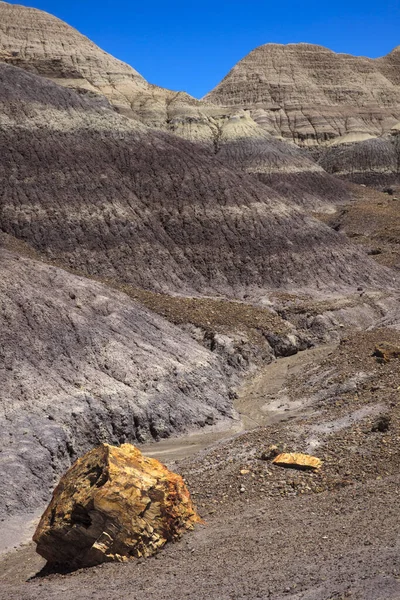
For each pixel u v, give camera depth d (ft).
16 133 200.95
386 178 449.89
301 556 47.19
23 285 111.24
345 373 111.86
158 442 100.48
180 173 208.54
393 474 67.87
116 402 100.78
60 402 96.48
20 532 75.20
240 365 133.49
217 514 63.77
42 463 86.43
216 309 151.94
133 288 161.89
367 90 577.02
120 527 53.01
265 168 364.17
